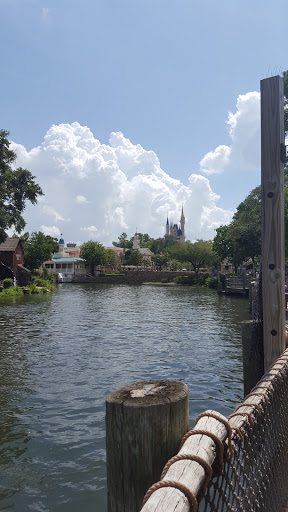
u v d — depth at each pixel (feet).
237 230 141.28
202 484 5.30
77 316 84.12
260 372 17.31
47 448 21.39
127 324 72.02
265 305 16.17
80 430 23.77
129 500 6.42
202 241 279.49
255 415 8.30
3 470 19.08
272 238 15.90
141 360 42.34
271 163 15.85
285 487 12.13
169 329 65.72
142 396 6.64
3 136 115.24
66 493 17.22
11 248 169.07
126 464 6.39
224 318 80.69
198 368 38.96
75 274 306.14
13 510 16.07
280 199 15.76
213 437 5.99
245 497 7.20
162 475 5.48
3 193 125.80
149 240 498.28
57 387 32.30
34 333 60.75
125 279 298.35
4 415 26.00
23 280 175.01
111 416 6.57
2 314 85.71
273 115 15.79
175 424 6.44
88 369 38.29
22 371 37.37
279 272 15.85
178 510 4.38
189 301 127.65
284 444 11.90
